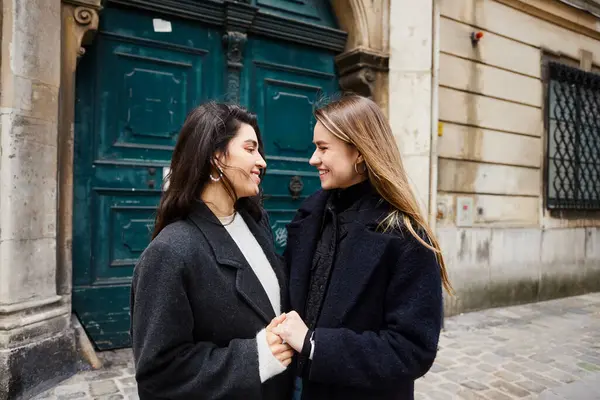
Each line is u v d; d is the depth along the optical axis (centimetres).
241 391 106
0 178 278
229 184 124
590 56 670
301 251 136
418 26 453
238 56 401
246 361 107
